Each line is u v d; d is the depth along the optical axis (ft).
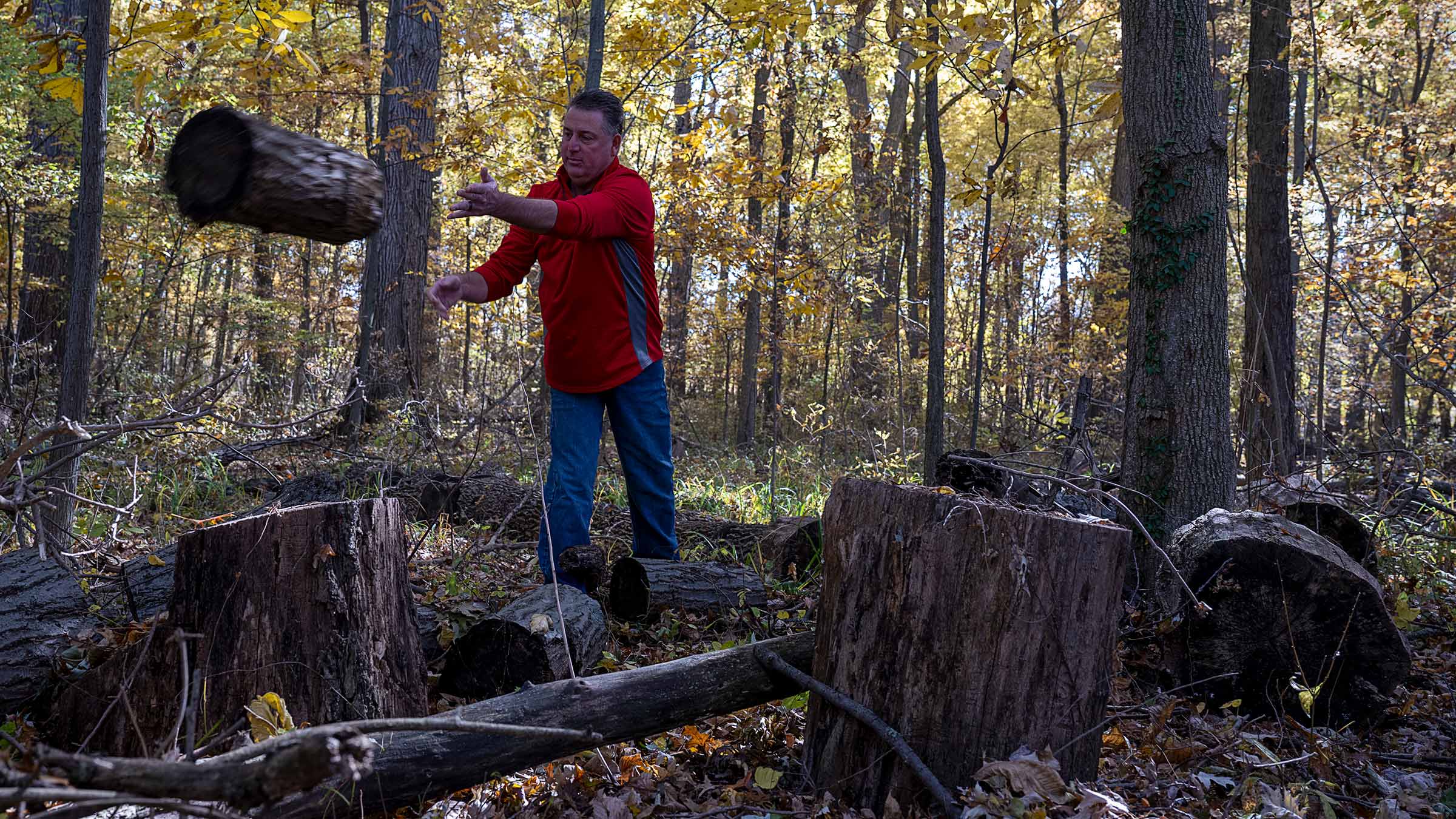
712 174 29.27
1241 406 24.38
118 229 39.09
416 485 20.51
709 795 8.96
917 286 50.34
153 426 12.10
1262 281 30.40
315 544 8.54
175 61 16.80
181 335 61.62
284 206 6.43
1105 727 9.30
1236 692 11.11
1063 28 47.91
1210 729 10.21
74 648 9.82
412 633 9.16
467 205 10.55
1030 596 8.05
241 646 8.46
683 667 8.93
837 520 8.89
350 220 6.67
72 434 10.65
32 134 36.24
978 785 7.81
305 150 6.53
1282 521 11.64
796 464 34.81
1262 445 23.12
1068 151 64.08
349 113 48.67
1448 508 21.11
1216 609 11.02
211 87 23.98
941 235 20.68
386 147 28.45
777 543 17.02
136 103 14.07
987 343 50.96
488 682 10.50
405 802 7.72
